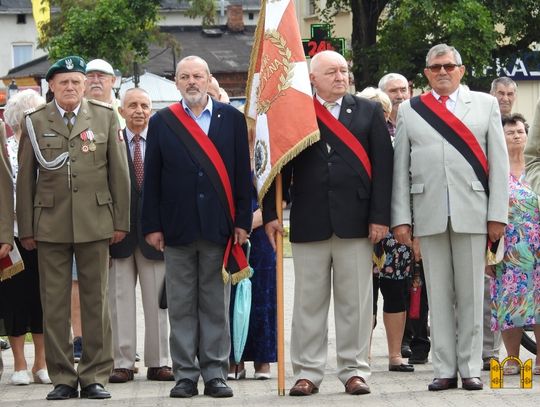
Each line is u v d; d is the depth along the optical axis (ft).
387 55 137.59
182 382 36.32
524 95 148.46
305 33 186.29
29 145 36.83
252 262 40.57
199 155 36.40
